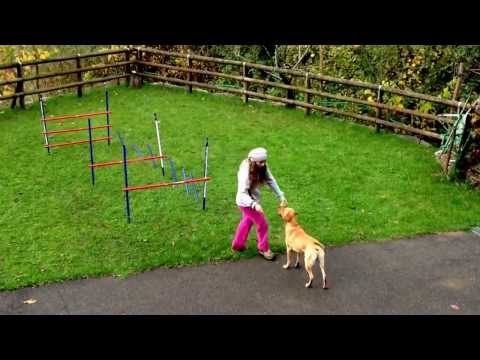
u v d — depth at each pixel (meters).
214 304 5.50
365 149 9.17
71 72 11.52
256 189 5.91
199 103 11.44
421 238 6.71
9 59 13.81
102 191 7.66
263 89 12.32
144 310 5.40
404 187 7.87
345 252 6.40
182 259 6.18
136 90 12.22
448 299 5.63
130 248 6.36
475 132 7.64
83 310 5.38
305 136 9.72
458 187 7.85
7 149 8.97
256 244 6.50
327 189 7.81
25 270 5.91
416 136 9.83
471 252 6.44
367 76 11.58
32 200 7.39
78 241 6.47
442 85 10.80
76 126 10.07
